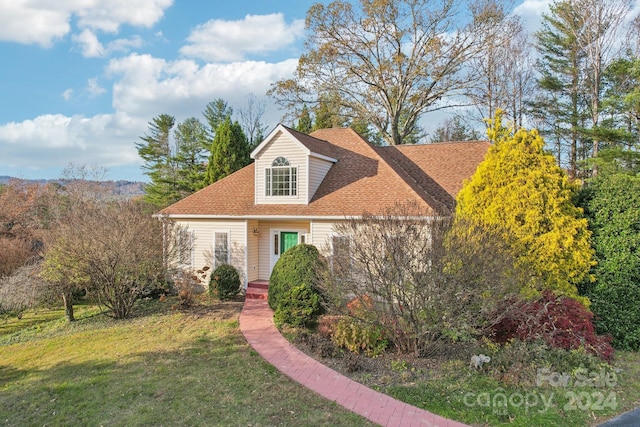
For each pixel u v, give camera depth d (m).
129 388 7.51
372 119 32.19
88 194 39.22
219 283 15.48
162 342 10.41
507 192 10.87
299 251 13.53
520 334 8.62
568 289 10.20
